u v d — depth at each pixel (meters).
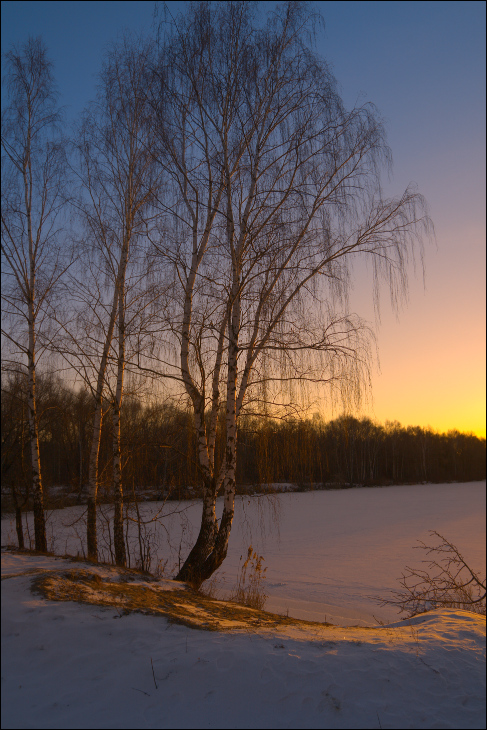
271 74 9.29
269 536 25.28
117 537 10.16
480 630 6.61
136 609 6.18
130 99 10.90
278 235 9.18
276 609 10.38
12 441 13.09
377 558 19.50
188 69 9.27
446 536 26.22
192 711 4.51
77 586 6.55
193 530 22.28
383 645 5.96
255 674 5.03
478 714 4.71
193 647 5.41
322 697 4.80
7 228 10.81
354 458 63.81
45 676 4.67
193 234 10.00
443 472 94.44
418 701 4.86
